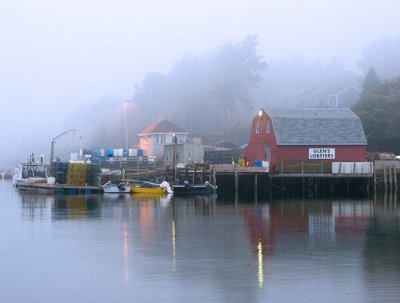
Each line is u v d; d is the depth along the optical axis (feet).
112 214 179.42
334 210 187.93
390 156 289.12
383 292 81.92
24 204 220.23
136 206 206.90
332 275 91.45
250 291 83.05
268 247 116.57
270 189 260.42
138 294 82.58
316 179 262.26
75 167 281.33
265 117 284.82
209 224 153.38
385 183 261.44
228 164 288.51
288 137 273.54
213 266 98.68
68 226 151.12
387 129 332.80
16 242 125.39
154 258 106.01
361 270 94.79
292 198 244.83
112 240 127.03
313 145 274.57
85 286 87.25
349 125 283.59
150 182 285.23
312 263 100.42
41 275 94.17
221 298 80.07
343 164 262.26
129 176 295.69
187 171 279.69
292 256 106.83
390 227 145.79
